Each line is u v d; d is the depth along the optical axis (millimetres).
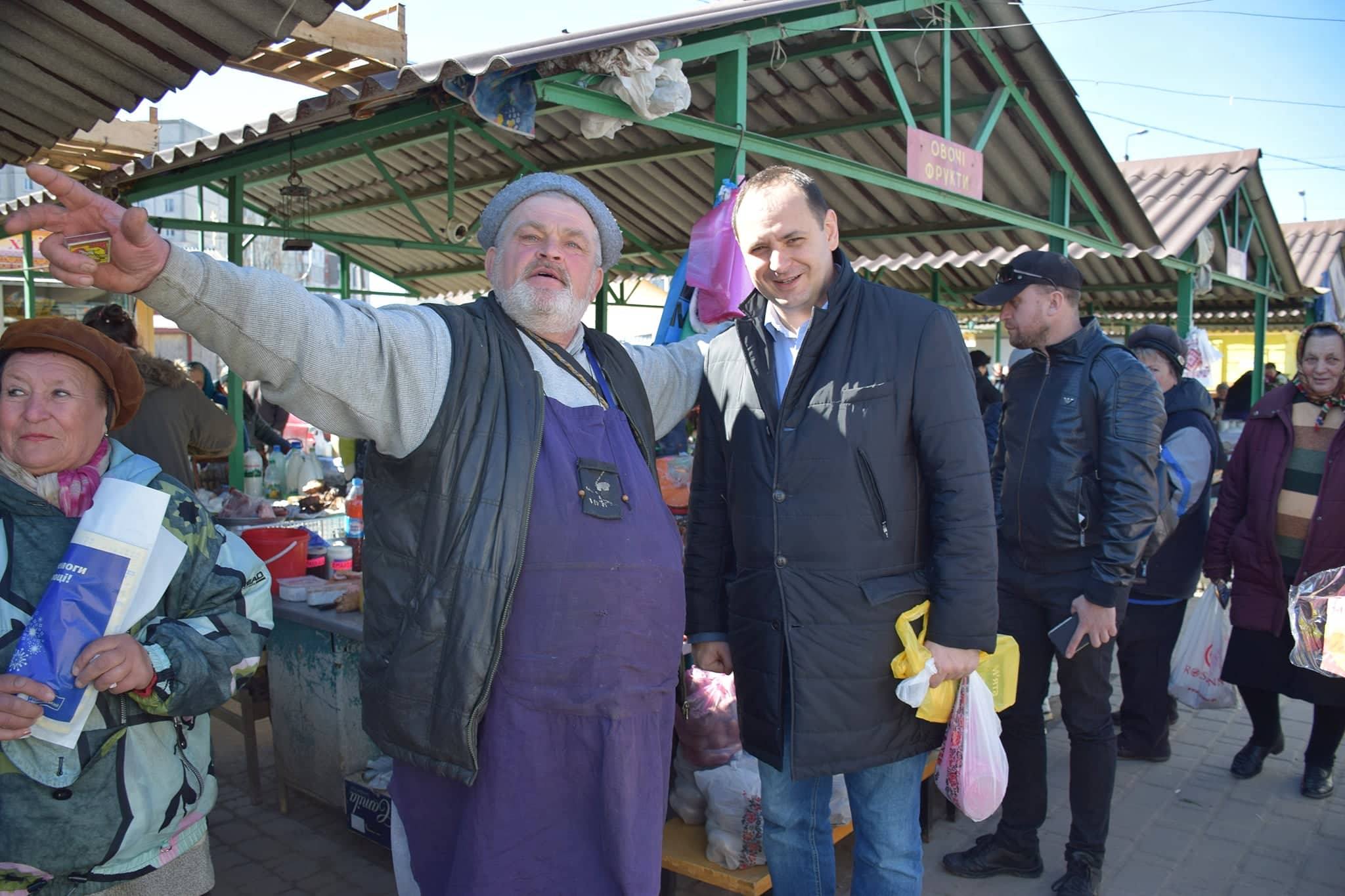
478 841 1644
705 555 2369
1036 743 3111
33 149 4199
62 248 1293
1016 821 3145
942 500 2012
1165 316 14000
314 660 3439
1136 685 4207
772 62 4977
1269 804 3779
